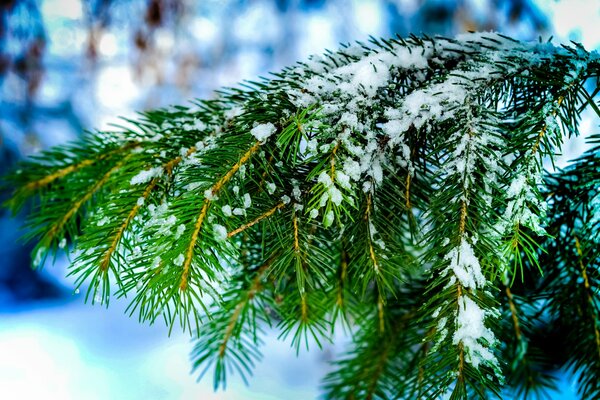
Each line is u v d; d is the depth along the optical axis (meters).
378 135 0.47
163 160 0.49
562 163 0.56
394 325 0.60
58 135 1.94
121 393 1.44
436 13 1.57
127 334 1.87
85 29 1.77
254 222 0.45
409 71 0.49
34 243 2.19
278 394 1.26
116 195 0.48
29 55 1.71
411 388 0.57
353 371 0.62
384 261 0.46
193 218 0.43
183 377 1.43
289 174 0.46
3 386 1.55
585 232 0.50
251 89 0.51
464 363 0.43
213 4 1.90
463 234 0.44
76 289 0.45
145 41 1.76
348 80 0.48
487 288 0.47
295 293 0.55
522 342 0.54
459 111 0.46
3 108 1.79
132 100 1.96
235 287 0.55
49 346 1.81
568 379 0.57
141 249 0.44
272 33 1.93
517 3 1.25
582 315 0.52
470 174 0.45
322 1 1.85
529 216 0.44
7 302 2.20
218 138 0.47
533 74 0.47
